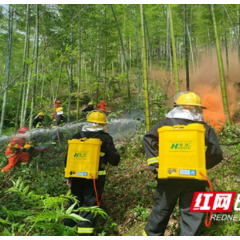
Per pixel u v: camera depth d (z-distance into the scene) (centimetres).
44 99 652
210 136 274
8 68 1155
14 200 427
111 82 1496
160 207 279
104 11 1332
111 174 505
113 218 377
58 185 496
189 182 269
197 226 261
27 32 961
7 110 1284
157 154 284
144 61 604
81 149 342
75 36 1055
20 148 609
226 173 438
